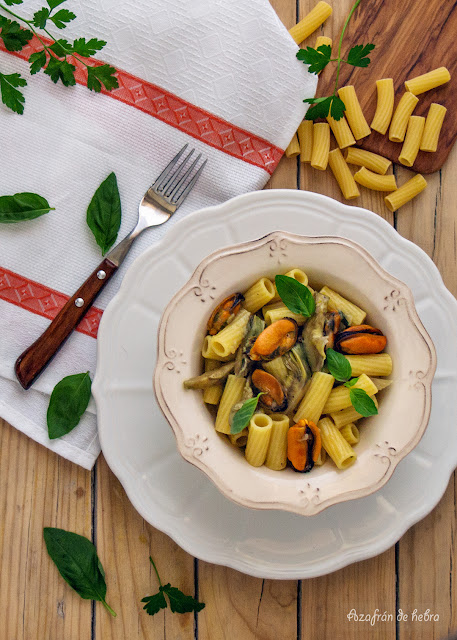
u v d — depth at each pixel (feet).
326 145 2.25
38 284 2.22
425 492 2.16
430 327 2.15
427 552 2.29
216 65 2.20
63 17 2.07
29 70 2.19
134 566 2.27
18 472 2.26
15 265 2.21
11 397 2.21
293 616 2.28
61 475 2.26
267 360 1.98
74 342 2.21
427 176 2.31
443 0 2.28
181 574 2.28
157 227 2.22
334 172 2.28
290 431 1.96
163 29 2.18
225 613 2.28
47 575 2.27
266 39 2.20
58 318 2.18
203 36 2.19
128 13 2.18
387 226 2.14
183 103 2.21
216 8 2.19
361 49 2.14
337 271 2.00
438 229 2.30
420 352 1.98
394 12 2.29
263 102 2.22
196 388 1.97
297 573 2.14
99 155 2.22
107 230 2.19
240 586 2.29
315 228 2.14
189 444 1.95
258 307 2.02
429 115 2.26
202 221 2.12
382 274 1.98
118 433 2.12
